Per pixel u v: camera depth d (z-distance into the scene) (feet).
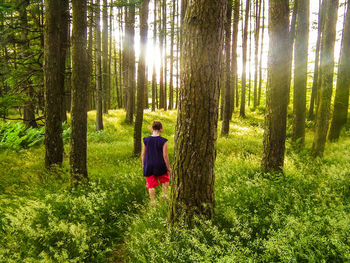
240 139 39.42
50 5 19.62
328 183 12.84
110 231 11.10
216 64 8.38
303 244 7.16
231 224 9.36
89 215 11.35
